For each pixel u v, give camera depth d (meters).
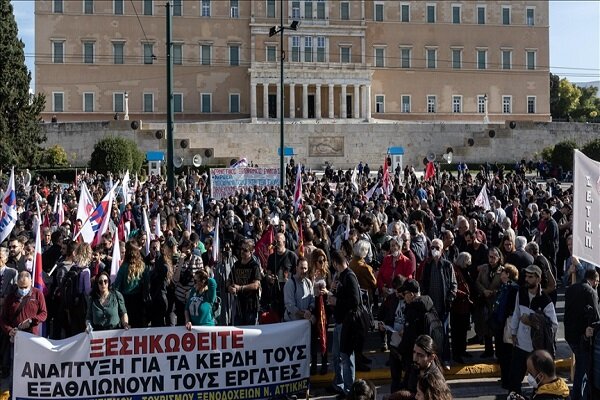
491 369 16.30
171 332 13.66
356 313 14.28
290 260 17.45
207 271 16.05
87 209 23.12
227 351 13.83
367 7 107.56
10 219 21.61
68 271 16.38
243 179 36.41
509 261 16.86
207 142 89.06
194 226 26.31
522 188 43.56
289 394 14.16
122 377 13.52
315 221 24.14
